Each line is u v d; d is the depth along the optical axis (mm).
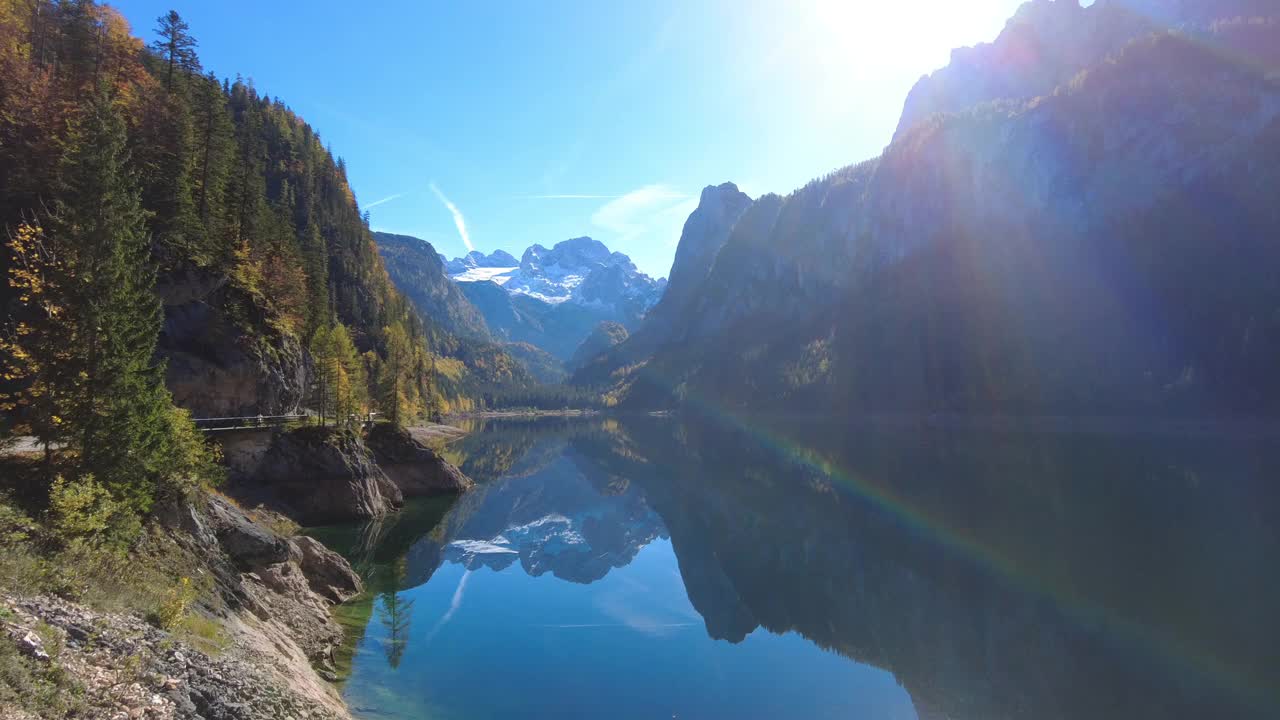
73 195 23828
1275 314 129000
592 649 24641
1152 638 26047
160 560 17547
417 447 67312
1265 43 178125
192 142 53219
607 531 52219
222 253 56906
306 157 150000
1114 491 57719
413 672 21156
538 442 146750
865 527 50250
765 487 74062
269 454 44781
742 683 21906
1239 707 20094
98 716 9398
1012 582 34312
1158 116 185750
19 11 57094
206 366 45469
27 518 14461
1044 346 165875
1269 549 37969
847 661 24250
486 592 32688
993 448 100875
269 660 16141
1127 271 168750
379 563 37188
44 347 18516
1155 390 136750
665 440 153250
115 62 59125
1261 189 153875
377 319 145500
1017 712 19984
